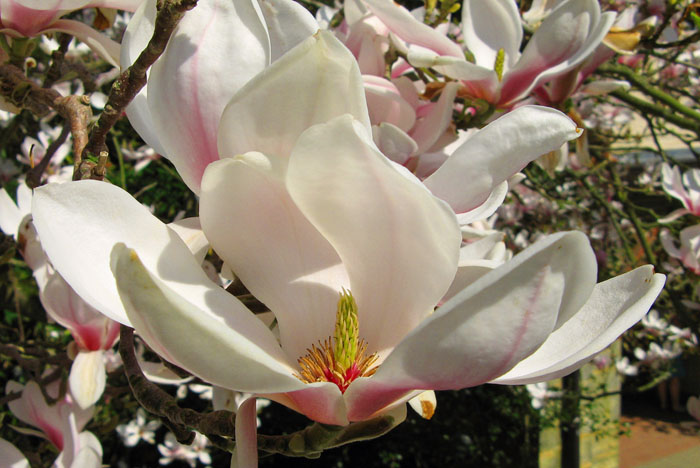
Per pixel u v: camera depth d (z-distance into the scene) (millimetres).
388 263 278
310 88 253
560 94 564
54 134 947
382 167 243
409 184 242
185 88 281
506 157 280
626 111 1726
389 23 453
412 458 2182
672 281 1473
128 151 1280
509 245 1646
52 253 249
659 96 816
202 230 292
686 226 1186
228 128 262
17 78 398
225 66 282
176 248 278
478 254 434
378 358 285
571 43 460
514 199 1598
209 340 221
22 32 414
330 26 556
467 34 516
